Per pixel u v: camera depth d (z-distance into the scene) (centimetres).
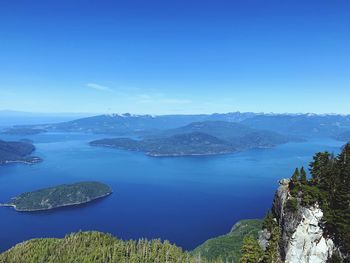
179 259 18812
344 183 12062
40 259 19788
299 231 12006
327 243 11669
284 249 12362
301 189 12675
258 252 12875
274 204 14200
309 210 12012
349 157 13125
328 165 12938
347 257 11062
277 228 13100
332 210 11662
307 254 11806
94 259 19212
